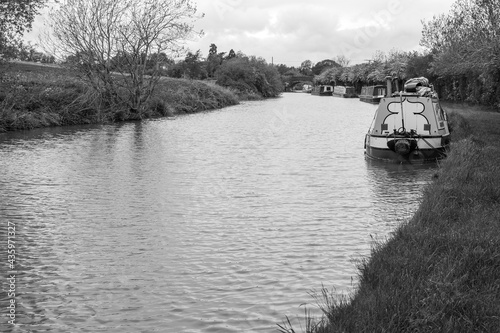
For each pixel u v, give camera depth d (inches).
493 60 1105.4
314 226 430.6
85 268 340.2
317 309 272.4
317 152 848.3
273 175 651.5
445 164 621.9
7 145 899.4
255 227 429.1
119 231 418.6
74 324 266.2
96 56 1395.2
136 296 298.0
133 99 1501.0
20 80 1200.2
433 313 218.7
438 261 279.9
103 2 1411.2
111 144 936.3
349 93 3518.7
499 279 253.1
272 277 320.8
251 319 266.4
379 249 313.4
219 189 570.6
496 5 1075.9
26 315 275.6
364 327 208.2
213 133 1136.2
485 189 434.9
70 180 612.4
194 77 2967.5
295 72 5674.2
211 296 296.0
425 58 2472.9
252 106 2335.1
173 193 550.6
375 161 747.4
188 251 371.6
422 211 381.4
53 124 1221.1
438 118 768.9
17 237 402.0
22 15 1063.0
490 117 1182.9
